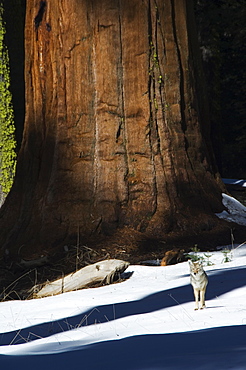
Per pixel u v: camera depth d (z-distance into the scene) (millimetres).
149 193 17031
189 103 18328
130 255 15648
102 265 13641
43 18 18125
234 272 11391
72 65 17688
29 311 10555
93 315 9133
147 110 17375
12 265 15898
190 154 18188
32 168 18109
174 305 8734
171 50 17984
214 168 19578
